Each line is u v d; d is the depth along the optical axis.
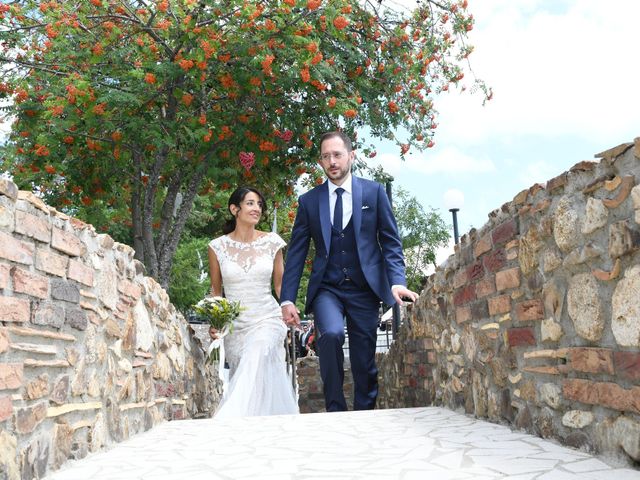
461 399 4.17
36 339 2.45
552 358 2.83
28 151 7.92
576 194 2.60
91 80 7.45
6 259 2.23
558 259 2.75
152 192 8.58
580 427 2.61
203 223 21.42
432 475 2.30
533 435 3.06
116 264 3.54
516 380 3.25
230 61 7.76
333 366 4.79
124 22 7.95
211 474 2.50
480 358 3.76
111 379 3.37
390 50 9.37
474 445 2.86
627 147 2.25
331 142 4.89
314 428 3.64
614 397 2.34
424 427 3.51
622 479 2.08
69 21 7.32
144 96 7.74
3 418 2.14
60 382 2.68
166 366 4.72
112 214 10.48
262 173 9.18
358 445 3.01
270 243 6.07
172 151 8.38
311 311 5.14
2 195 2.22
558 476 2.18
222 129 7.96
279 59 7.81
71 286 2.82
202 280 21.06
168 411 4.74
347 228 4.89
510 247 3.28
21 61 8.35
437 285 4.86
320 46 8.47
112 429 3.34
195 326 10.34
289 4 7.11
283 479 2.35
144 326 4.08
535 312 2.99
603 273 2.39
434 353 5.30
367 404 5.00
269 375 5.81
